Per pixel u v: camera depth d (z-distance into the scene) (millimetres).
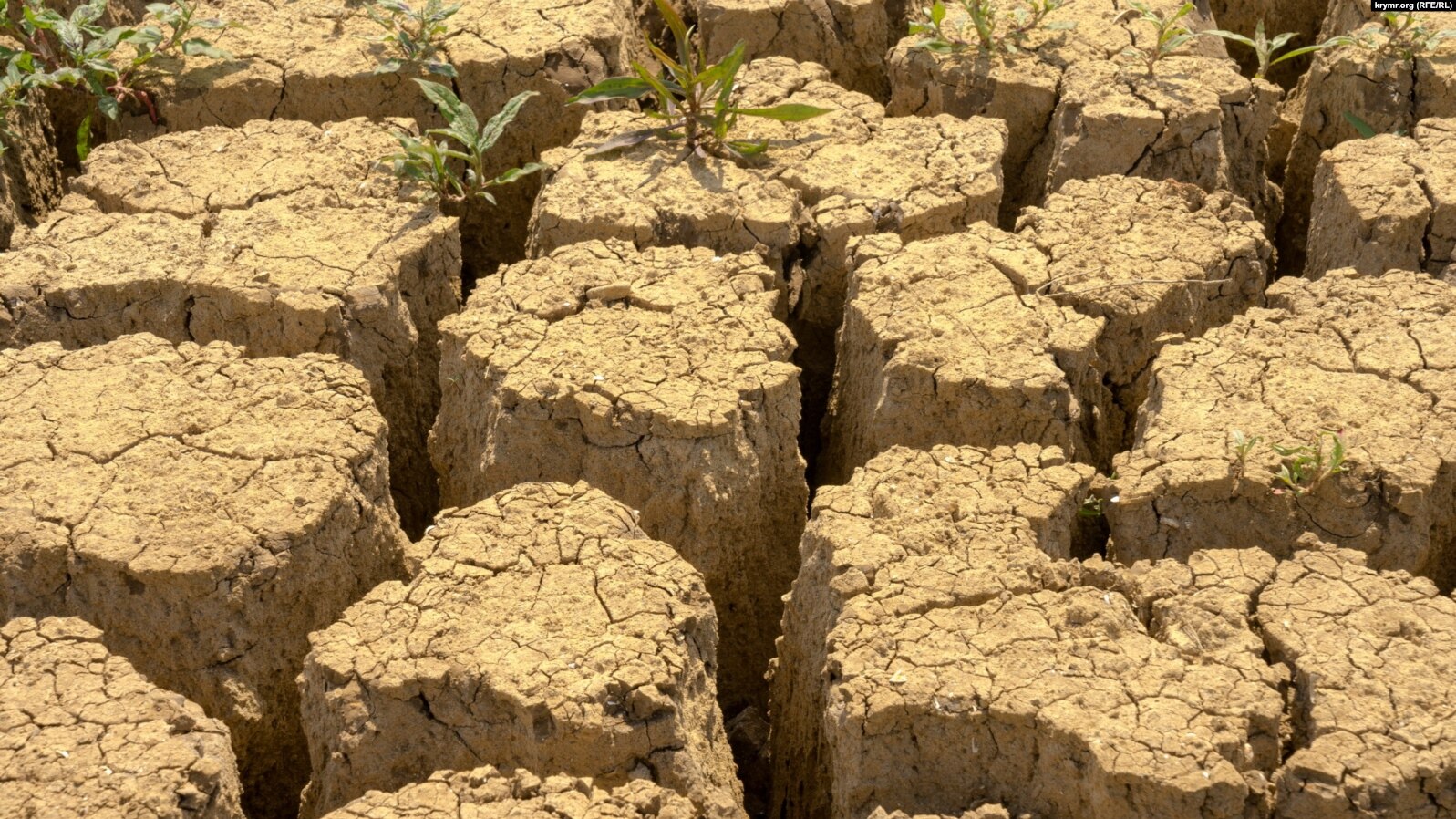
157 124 2502
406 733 1891
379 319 2219
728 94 2354
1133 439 2232
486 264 2533
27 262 2238
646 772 1872
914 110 2537
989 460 2037
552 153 2391
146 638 1980
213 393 2105
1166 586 1924
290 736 2031
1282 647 1883
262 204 2322
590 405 2074
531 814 1821
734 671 2164
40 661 1898
